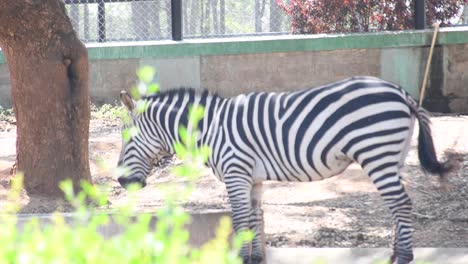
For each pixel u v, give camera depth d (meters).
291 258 12.09
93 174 16.98
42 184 14.54
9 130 21.69
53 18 14.38
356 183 16.58
